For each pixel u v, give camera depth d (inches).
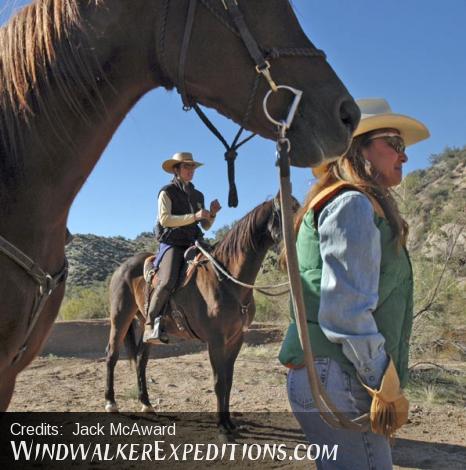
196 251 247.0
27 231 85.6
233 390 299.0
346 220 80.7
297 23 85.7
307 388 88.2
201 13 82.9
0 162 85.4
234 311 230.4
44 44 85.9
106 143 93.7
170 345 510.6
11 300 83.7
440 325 385.4
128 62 87.4
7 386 100.8
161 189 249.3
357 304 79.0
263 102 81.9
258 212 234.2
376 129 93.3
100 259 1697.8
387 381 79.0
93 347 530.0
